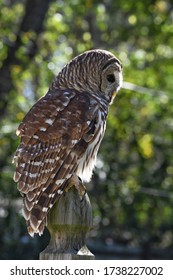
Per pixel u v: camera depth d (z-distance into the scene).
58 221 6.85
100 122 8.04
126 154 19.22
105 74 8.12
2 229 17.23
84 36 18.94
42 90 18.14
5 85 17.81
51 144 7.60
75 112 7.86
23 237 17.45
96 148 8.05
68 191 7.44
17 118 17.55
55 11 18.81
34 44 18.08
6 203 17.23
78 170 7.84
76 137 7.75
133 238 21.33
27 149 7.50
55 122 7.72
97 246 21.38
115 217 20.09
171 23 20.08
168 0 20.25
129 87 18.62
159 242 21.73
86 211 6.89
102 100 8.16
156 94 18.94
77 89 8.12
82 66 8.14
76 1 18.94
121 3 20.06
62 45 18.78
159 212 19.41
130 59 19.16
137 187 18.73
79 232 6.86
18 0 20.33
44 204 7.13
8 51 17.80
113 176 18.78
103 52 8.23
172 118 19.27
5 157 17.39
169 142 19.50
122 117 18.86
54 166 7.53
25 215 7.14
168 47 20.23
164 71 19.91
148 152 19.06
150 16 19.95
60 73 8.23
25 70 17.98
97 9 18.95
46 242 17.31
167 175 19.47
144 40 21.03
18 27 18.67
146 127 19.19
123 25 21.20
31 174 7.38
